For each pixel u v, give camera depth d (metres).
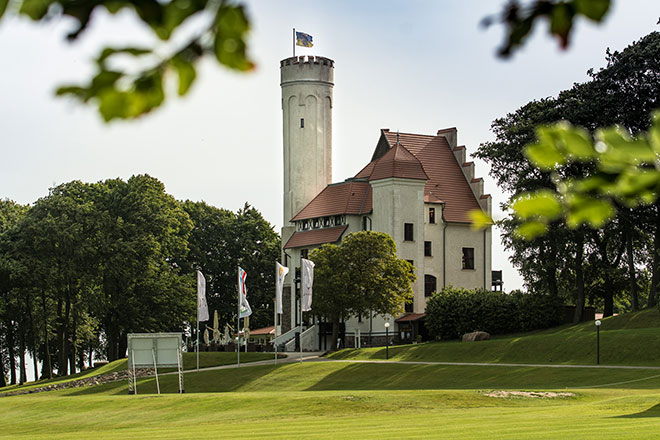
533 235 3.21
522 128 85.81
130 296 97.88
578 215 2.98
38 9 2.58
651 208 79.12
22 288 92.44
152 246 96.69
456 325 89.19
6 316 95.56
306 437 30.86
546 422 32.69
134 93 2.68
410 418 38.34
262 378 72.25
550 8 2.79
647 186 2.79
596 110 80.75
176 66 2.71
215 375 75.00
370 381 67.50
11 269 88.25
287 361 82.56
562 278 88.62
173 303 99.25
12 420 50.88
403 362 73.19
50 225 91.31
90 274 93.88
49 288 91.31
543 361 69.44
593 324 81.94
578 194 2.99
